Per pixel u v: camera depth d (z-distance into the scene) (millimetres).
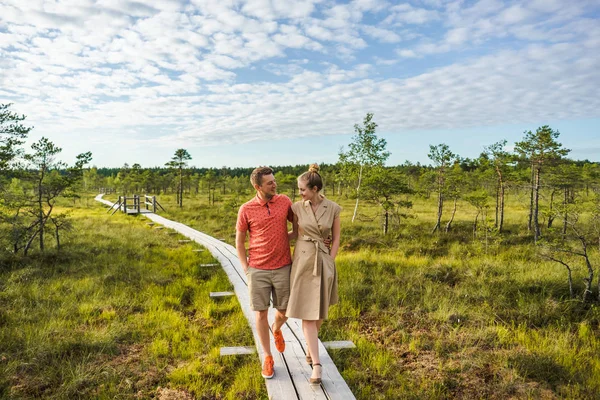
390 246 13953
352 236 15461
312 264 3346
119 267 8742
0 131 9438
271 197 3459
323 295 3367
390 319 5824
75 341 4746
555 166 15570
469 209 25266
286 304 3496
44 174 10398
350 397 3367
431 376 4176
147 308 6230
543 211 7750
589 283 6516
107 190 70688
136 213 23625
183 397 3762
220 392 3834
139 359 4512
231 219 21234
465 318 5871
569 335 5250
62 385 3805
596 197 7664
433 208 26062
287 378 3701
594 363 4418
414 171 31922
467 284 7547
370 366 4316
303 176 3385
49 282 7492
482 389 3914
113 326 5293
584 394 3809
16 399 3570
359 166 22000
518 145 15438
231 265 9219
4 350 4539
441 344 4945
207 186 52938
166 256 10383
